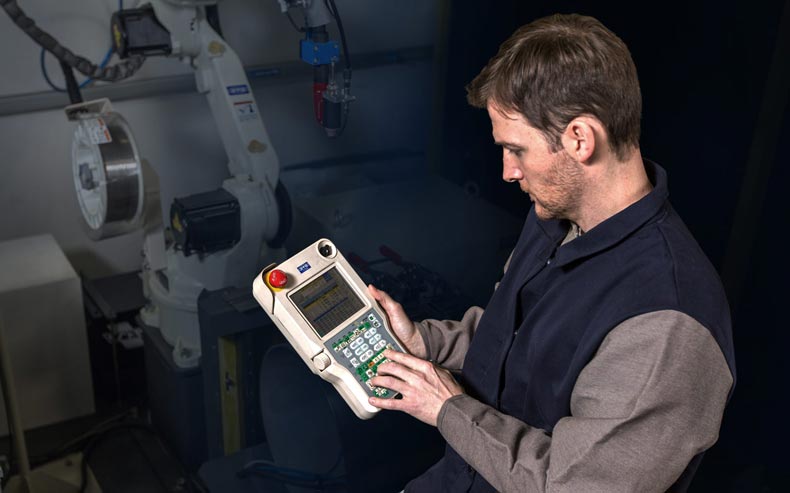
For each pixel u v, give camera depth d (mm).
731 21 2188
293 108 3271
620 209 925
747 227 2289
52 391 2516
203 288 2240
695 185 2418
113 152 1948
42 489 2217
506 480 933
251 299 2090
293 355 1819
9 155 2756
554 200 938
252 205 2225
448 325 1275
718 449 2438
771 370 2318
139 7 2178
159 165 3051
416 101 3553
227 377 2145
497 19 3025
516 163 945
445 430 998
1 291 2328
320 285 1198
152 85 2896
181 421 2328
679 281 864
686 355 828
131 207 2029
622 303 881
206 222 2154
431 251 2439
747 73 2184
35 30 2062
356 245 2494
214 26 2270
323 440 1976
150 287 2379
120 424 2527
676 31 2348
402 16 3367
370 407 1103
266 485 1934
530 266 1054
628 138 891
